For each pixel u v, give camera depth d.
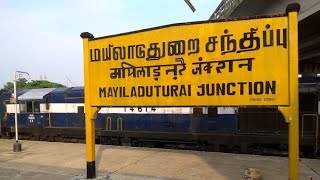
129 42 7.27
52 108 18.02
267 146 12.66
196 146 14.03
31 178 7.78
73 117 17.31
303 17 11.42
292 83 5.50
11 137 19.75
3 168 8.89
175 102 6.72
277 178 7.27
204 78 6.38
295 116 5.50
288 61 5.57
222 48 6.19
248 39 5.91
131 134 15.41
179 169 8.31
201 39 6.41
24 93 19.25
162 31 6.86
